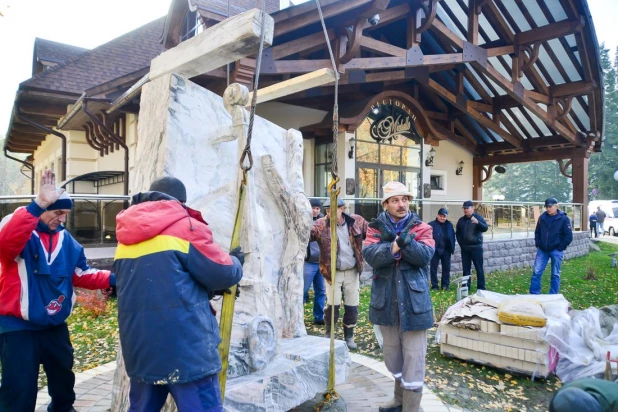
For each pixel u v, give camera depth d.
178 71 3.17
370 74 11.45
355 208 9.84
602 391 1.56
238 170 3.07
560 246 7.75
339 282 5.19
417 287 3.17
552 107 14.27
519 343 4.41
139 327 1.93
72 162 13.62
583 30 12.26
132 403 2.09
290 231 3.78
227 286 2.10
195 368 1.93
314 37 8.45
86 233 7.76
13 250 2.67
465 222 8.60
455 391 4.07
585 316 4.78
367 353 5.08
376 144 13.25
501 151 17.81
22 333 2.83
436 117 15.95
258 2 9.08
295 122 12.56
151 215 1.99
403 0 10.05
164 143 2.96
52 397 3.13
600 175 48.06
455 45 10.98
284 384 2.95
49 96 11.06
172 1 9.52
